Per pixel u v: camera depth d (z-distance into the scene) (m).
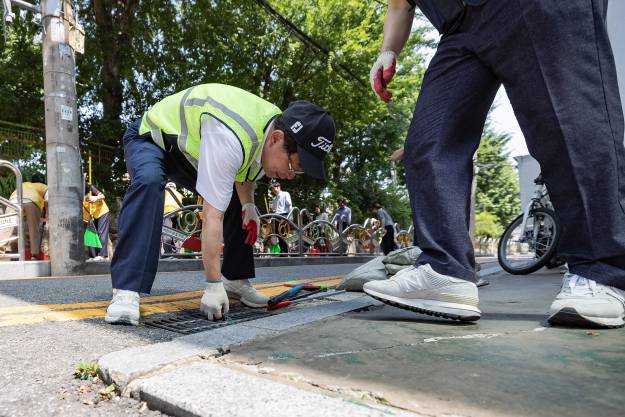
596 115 1.47
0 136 10.38
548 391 0.94
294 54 13.87
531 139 1.59
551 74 1.49
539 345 1.31
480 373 1.06
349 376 1.07
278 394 0.95
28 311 2.10
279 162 1.86
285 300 2.29
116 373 1.10
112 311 1.81
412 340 1.42
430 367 1.12
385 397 0.93
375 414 0.84
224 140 1.74
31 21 10.68
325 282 3.82
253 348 1.36
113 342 1.52
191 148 1.92
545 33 1.47
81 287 3.19
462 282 1.69
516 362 1.14
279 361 1.21
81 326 1.78
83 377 1.18
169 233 5.78
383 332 1.55
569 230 1.58
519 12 1.50
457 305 1.68
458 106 1.74
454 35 1.74
